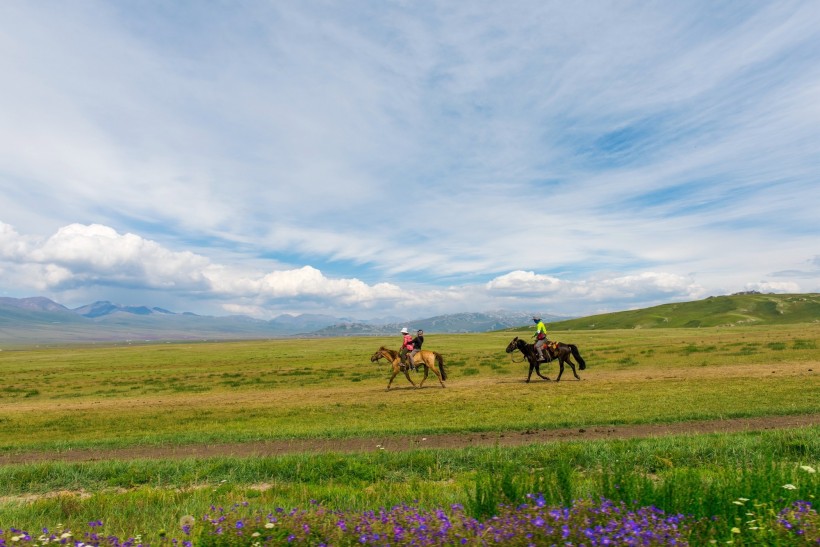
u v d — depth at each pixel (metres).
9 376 57.16
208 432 20.11
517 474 8.55
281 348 93.44
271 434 18.56
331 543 5.58
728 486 6.47
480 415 20.34
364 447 15.75
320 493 9.63
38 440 20.59
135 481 12.50
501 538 5.09
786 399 19.84
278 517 6.33
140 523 8.09
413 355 31.45
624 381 28.72
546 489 7.00
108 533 7.20
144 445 18.19
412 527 5.60
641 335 81.19
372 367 49.00
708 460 11.10
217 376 47.38
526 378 34.31
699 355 41.22
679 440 12.97
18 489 12.39
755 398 20.39
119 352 108.69
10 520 8.53
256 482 11.96
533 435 16.14
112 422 24.25
